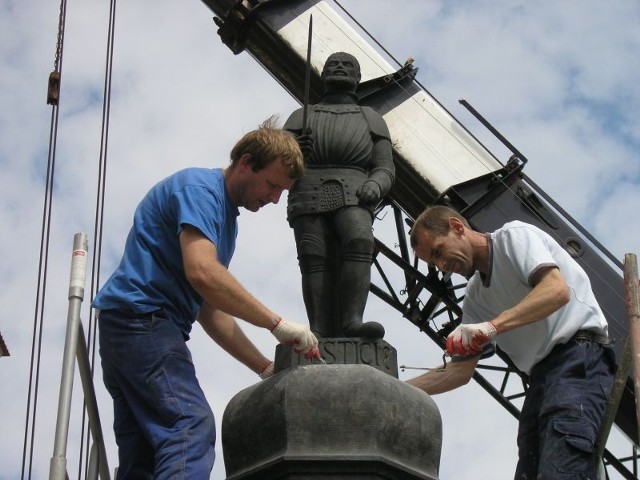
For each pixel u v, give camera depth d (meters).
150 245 6.18
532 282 6.77
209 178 6.28
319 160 7.26
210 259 5.96
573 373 6.72
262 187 6.30
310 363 6.44
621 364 6.39
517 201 13.19
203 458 5.74
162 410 5.84
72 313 6.06
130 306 6.05
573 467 6.41
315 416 6.11
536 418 6.82
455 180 13.16
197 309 6.29
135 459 6.20
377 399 6.12
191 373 5.98
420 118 13.43
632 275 6.38
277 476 6.07
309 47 7.23
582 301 6.86
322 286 7.02
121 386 6.05
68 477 6.22
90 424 6.44
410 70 13.56
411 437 6.21
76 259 6.20
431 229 7.07
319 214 7.12
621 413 12.44
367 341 6.55
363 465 6.00
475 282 7.17
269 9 13.65
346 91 7.82
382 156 7.37
